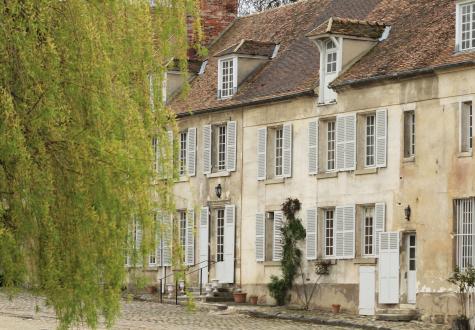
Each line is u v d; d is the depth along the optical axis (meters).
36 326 35.03
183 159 50.72
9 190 18.06
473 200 36.97
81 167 18.38
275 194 45.47
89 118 18.66
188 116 50.53
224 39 54.06
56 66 18.28
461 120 37.50
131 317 39.72
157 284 49.97
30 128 18.14
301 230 43.91
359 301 40.78
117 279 18.62
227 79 48.72
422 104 38.88
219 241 48.44
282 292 44.22
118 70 19.67
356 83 41.12
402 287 39.22
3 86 18.05
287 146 44.97
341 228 41.97
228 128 48.19
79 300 18.45
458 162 37.44
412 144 39.56
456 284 36.44
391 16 43.84
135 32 20.14
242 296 45.88
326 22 43.06
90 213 18.34
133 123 19.50
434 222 38.09
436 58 38.53
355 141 41.59
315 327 37.19
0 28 18.12
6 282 18.11
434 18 41.50
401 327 36.34
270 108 46.09
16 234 18.09
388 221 39.94
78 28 18.72
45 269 18.12
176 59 22.19
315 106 43.69
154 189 20.12
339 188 42.28
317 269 42.69
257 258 45.88
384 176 40.28
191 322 38.25
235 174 47.69
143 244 19.27
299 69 45.97
